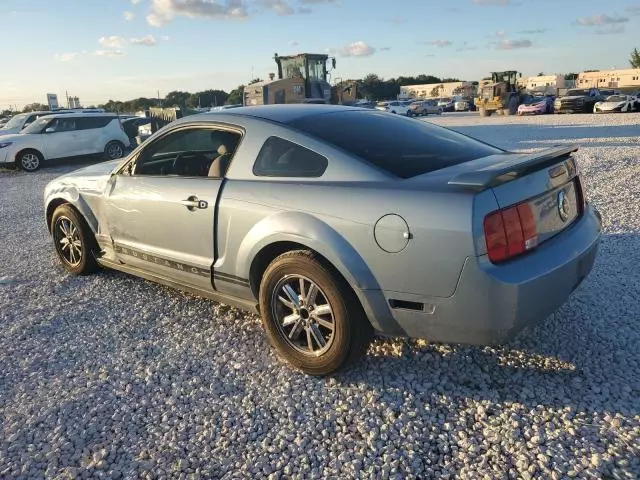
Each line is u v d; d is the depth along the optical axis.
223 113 3.88
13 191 12.18
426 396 3.03
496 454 2.55
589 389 2.99
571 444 2.58
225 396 3.14
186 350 3.71
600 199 7.10
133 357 3.64
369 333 3.12
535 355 3.36
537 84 71.06
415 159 3.21
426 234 2.70
